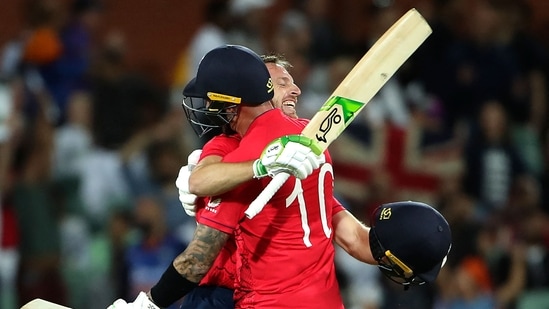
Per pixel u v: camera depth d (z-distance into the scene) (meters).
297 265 18.47
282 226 18.39
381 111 43.84
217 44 43.81
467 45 47.97
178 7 49.09
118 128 41.88
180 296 18.62
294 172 17.28
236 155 18.25
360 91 18.42
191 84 18.98
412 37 18.83
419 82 46.94
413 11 18.94
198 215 18.97
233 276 19.11
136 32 48.50
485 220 41.28
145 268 36.25
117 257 36.78
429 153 43.69
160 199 38.66
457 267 38.06
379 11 48.72
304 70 44.00
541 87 49.03
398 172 43.19
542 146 47.56
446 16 49.56
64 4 44.50
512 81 47.91
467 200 41.41
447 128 45.34
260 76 18.39
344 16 51.16
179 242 37.06
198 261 18.33
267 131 18.38
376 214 19.12
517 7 49.78
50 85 42.88
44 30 43.25
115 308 18.62
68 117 41.09
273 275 18.44
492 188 44.12
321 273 18.67
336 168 42.50
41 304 19.36
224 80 18.25
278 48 44.22
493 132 44.69
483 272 38.28
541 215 42.28
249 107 18.53
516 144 47.03
